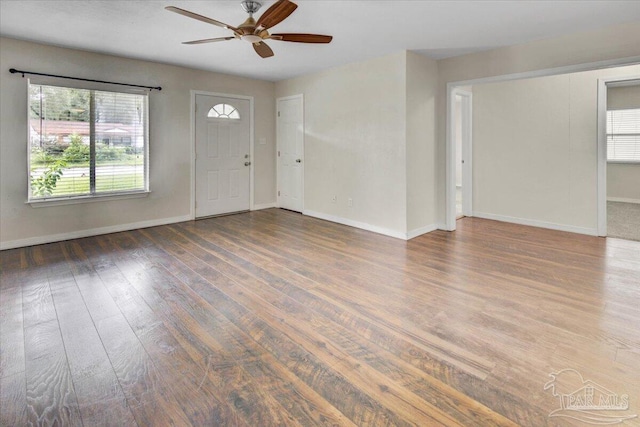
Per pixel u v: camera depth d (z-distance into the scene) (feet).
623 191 23.18
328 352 6.60
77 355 6.50
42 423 4.87
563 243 14.05
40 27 11.51
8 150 12.82
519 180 17.48
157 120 16.39
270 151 21.15
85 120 14.43
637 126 22.25
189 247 13.43
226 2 9.62
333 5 9.70
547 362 6.24
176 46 13.50
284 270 10.98
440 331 7.34
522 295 9.09
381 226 15.53
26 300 8.79
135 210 16.19
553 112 16.11
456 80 15.10
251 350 6.67
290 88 19.71
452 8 9.91
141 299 8.87
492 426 4.80
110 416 5.01
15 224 13.19
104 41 12.91
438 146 16.05
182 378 5.85
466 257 12.29
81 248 13.23
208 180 18.65
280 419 4.96
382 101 14.92
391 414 5.04
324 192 18.21
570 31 11.84
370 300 8.84
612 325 7.53
